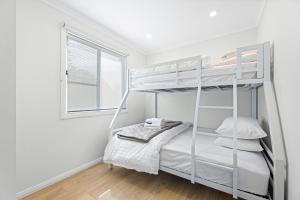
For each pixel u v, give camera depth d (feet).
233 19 7.37
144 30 8.59
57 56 6.21
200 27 8.20
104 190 5.54
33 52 5.43
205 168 4.63
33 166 5.43
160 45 10.98
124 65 10.44
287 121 3.62
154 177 6.45
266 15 5.80
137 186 5.77
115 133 7.59
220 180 4.38
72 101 7.14
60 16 6.29
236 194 4.04
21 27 5.12
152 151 5.49
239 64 5.04
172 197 5.09
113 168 7.35
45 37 5.79
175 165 5.23
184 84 6.37
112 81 9.57
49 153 5.93
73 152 6.84
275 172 3.58
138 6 6.34
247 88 7.46
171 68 6.90
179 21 7.57
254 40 8.11
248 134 5.08
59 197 5.15
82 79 7.60
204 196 5.12
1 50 1.76
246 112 8.38
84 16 7.09
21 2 5.11
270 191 4.00
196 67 6.01
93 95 8.22
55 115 6.14
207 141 6.55
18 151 5.07
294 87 3.27
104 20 7.49
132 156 5.74
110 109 9.18
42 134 5.71
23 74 5.17
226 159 4.45
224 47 9.03
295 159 3.19
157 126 7.80
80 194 5.31
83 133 7.32
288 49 3.60
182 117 10.71
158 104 11.78
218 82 5.47
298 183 3.05
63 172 6.40
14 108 1.87
